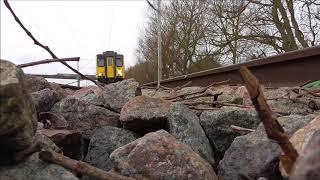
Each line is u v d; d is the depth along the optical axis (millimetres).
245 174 2404
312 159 1163
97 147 3156
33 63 3256
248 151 2490
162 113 3143
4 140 1892
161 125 3221
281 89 4898
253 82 1703
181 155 2422
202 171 2395
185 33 31625
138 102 3195
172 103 3266
